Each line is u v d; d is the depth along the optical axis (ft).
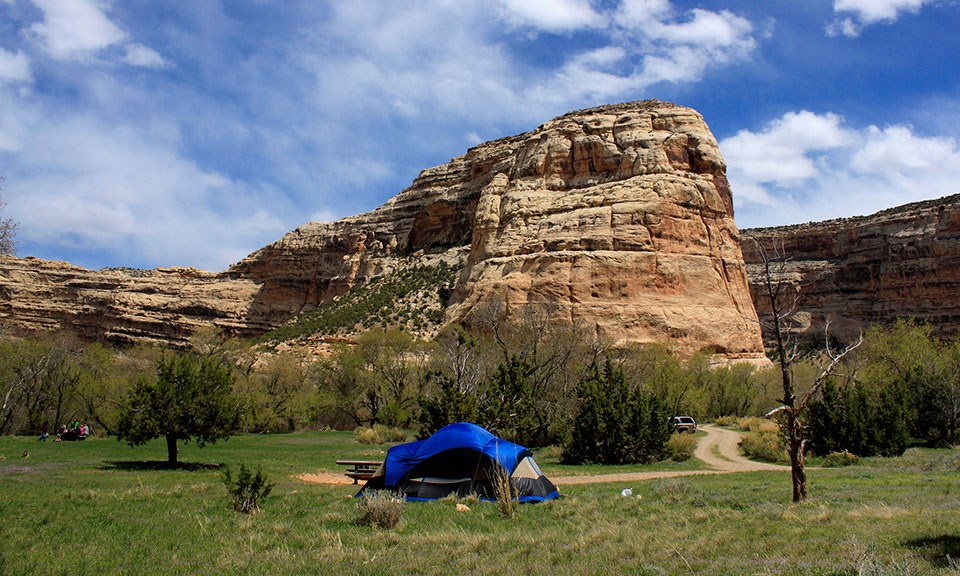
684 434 126.62
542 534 42.39
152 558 36.27
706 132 300.40
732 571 31.86
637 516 49.03
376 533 43.42
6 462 88.53
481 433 61.62
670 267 259.19
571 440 107.96
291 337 323.98
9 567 33.71
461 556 37.29
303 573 33.88
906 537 36.27
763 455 113.19
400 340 199.31
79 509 50.93
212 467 89.45
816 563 32.09
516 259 272.72
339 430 191.72
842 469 88.58
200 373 92.32
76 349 196.13
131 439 87.61
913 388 132.26
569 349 145.07
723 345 248.93
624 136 299.17
